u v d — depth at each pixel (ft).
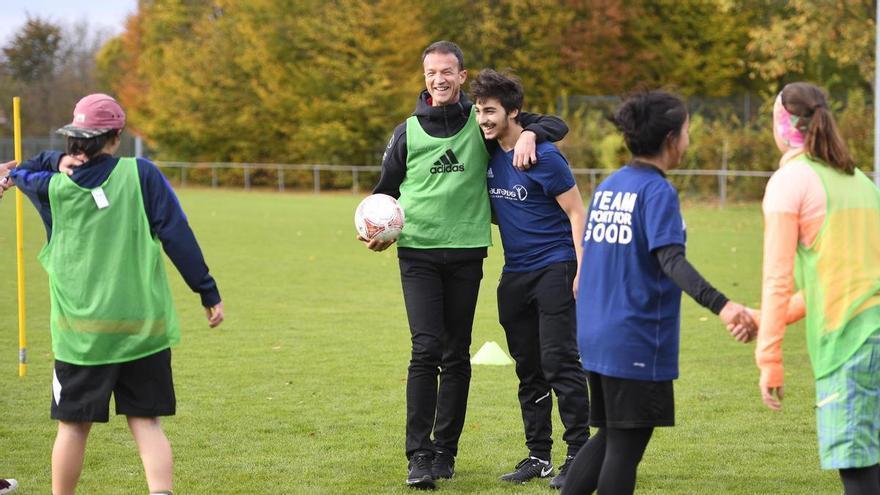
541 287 32.27
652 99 24.26
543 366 32.35
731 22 225.35
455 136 32.58
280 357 53.26
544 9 225.56
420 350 32.48
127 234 26.48
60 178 26.40
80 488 31.55
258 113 244.22
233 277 86.99
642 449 24.73
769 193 24.22
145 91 274.77
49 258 26.73
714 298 22.97
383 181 34.09
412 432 32.24
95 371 26.40
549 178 31.78
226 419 40.40
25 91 370.53
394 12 229.25
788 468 33.73
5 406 42.24
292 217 154.30
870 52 162.09
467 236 32.71
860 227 23.89
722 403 43.19
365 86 230.68
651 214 23.73
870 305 23.76
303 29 237.04
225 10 256.32
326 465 34.24
